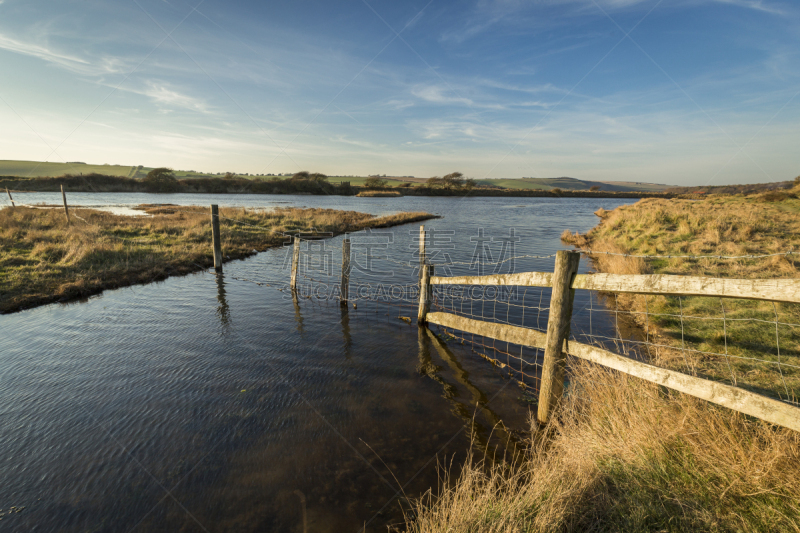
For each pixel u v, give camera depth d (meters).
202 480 3.74
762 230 16.03
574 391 4.56
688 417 3.41
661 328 7.34
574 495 2.86
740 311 7.53
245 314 8.83
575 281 4.18
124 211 32.97
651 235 17.25
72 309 8.80
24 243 13.65
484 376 6.05
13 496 3.50
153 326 7.88
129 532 3.14
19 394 5.21
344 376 5.98
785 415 2.50
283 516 3.31
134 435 4.41
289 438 4.41
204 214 28.34
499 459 4.06
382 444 4.32
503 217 39.50
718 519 2.59
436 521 2.97
